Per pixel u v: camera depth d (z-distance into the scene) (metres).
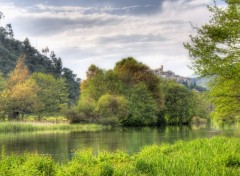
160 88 100.69
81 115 78.69
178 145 27.70
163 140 43.47
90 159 21.12
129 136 50.12
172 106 102.12
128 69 101.25
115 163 21.88
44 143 40.22
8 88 90.12
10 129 61.03
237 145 23.73
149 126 87.44
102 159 22.69
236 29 17.56
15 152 32.50
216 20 18.66
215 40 17.81
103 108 81.38
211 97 25.17
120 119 84.31
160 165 17.31
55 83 100.44
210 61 17.77
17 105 82.31
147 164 17.84
